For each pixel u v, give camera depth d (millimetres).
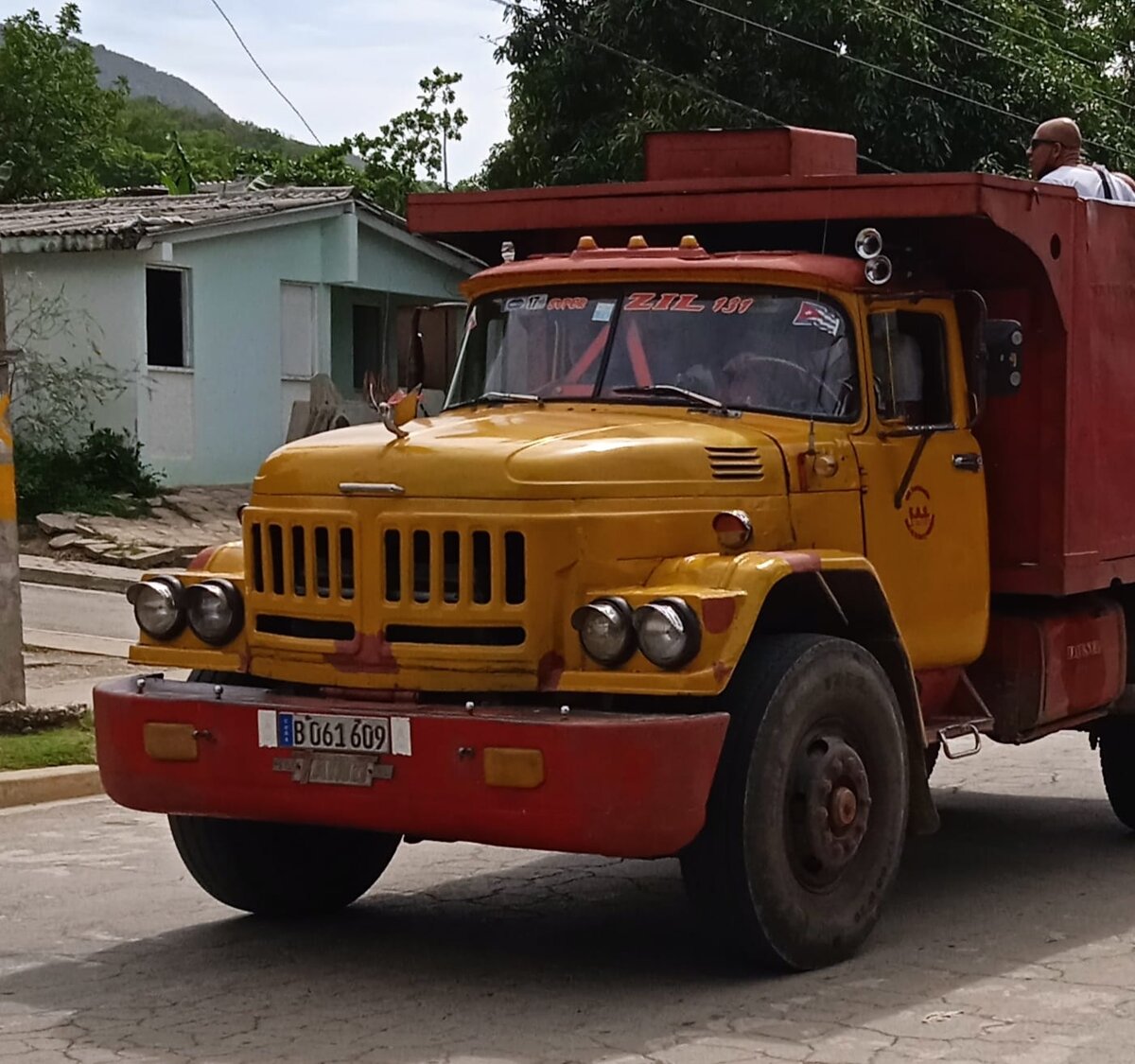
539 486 5891
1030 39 24984
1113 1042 5520
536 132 24828
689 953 6609
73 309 22000
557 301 7297
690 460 6230
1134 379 8180
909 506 7066
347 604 6125
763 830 5973
